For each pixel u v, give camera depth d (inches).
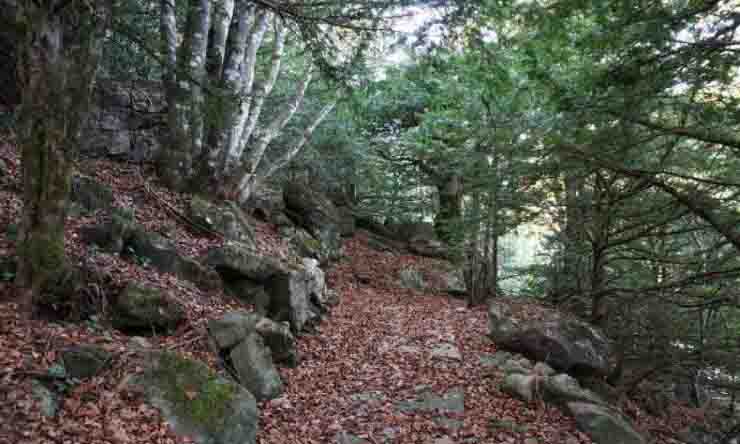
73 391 166.2
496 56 246.7
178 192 425.1
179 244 341.1
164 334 239.5
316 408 242.8
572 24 220.1
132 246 291.3
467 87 410.3
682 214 223.6
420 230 851.4
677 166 283.9
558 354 329.4
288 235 553.3
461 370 315.3
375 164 805.9
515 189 292.7
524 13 206.4
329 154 735.7
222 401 187.2
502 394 283.7
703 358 326.3
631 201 292.5
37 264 197.5
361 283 600.7
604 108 202.2
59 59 192.1
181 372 190.1
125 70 464.8
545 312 426.9
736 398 457.4
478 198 436.5
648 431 300.5
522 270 530.9
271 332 273.4
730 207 227.0
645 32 186.5
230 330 252.7
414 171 826.2
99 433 152.5
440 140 483.5
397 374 303.0
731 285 272.1
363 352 342.3
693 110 189.9
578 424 252.5
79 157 403.5
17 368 159.0
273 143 685.9
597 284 364.8
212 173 439.2
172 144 426.9
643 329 360.8
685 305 267.4
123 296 231.5
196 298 281.7
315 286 422.3
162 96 513.7
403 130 783.1
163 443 161.0
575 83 221.1
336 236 655.8
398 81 666.8
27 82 190.1
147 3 405.4
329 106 588.7
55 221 201.8
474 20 225.3
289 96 654.5
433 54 247.4
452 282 669.9
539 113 249.3
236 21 450.0
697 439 327.0
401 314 476.1
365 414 245.4
